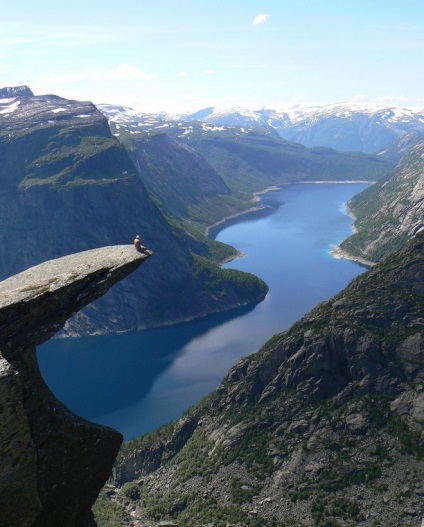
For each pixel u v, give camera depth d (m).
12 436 17.06
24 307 19.08
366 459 91.81
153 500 97.62
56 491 20.38
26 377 19.62
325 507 86.25
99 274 20.69
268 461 97.81
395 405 98.25
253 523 86.12
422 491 83.56
